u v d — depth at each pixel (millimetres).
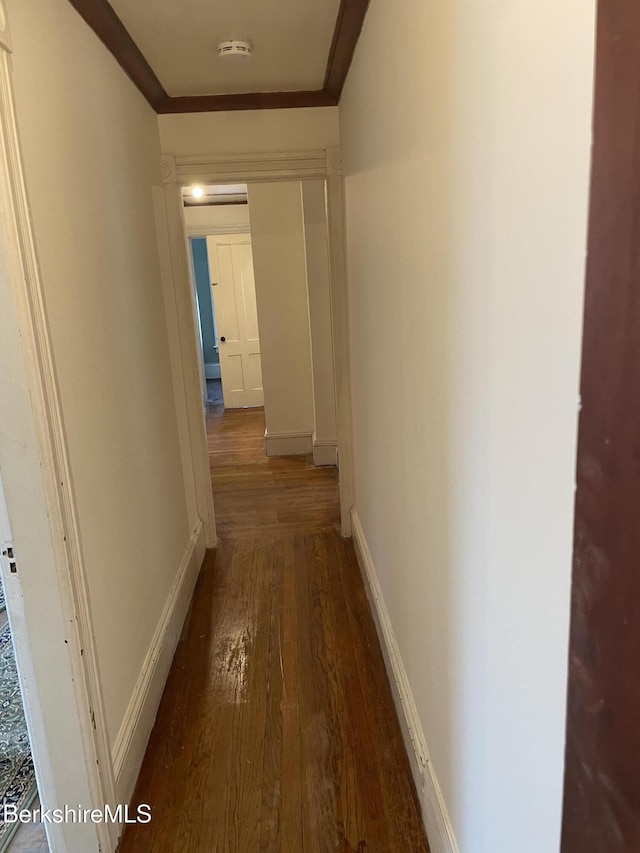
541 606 766
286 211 4754
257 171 2992
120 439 1968
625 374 444
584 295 502
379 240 1881
